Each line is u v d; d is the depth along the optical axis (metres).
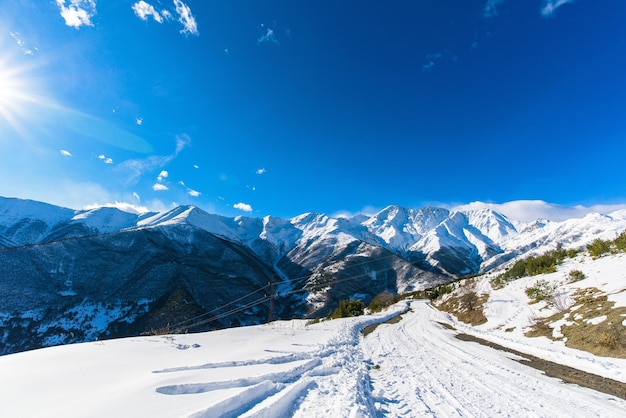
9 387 5.62
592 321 13.51
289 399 6.47
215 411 5.01
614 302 13.95
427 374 10.32
